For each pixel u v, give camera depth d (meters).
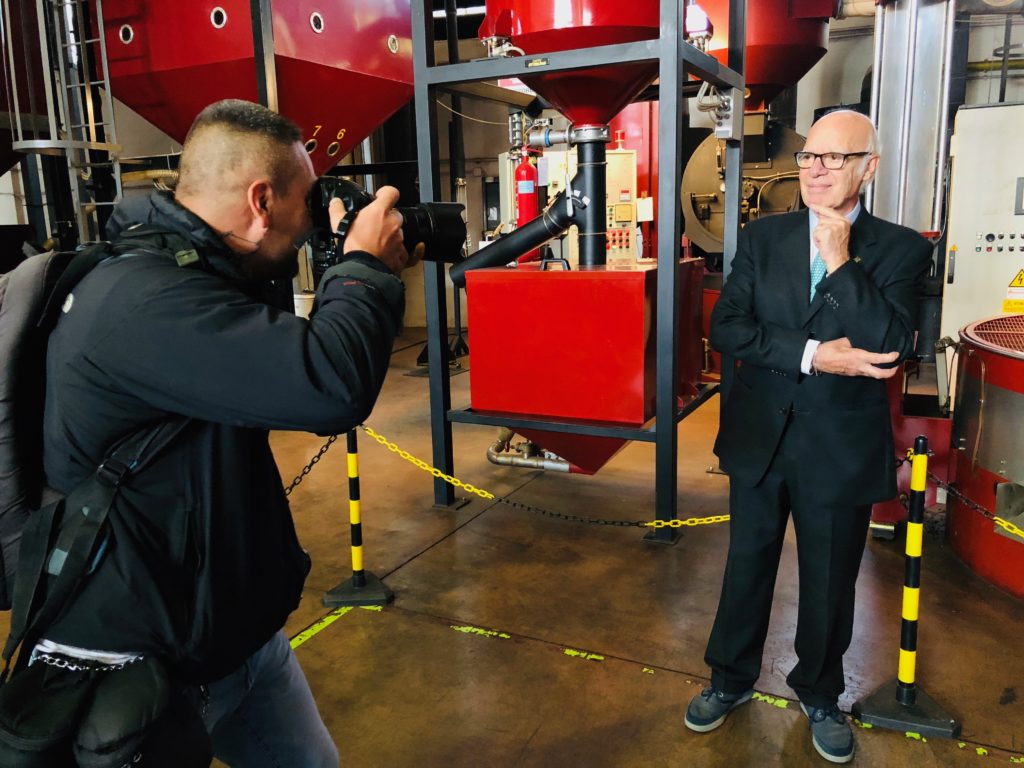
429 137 3.94
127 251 1.13
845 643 2.20
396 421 6.42
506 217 6.41
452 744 2.36
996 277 5.03
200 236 1.14
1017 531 2.71
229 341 1.04
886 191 6.27
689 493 4.50
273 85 4.31
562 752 2.31
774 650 2.82
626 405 3.71
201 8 4.41
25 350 1.15
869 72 9.66
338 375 1.05
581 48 3.60
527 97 5.54
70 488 1.16
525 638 2.95
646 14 3.55
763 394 2.14
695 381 4.37
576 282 3.67
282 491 1.35
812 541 2.10
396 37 5.23
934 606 3.12
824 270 2.06
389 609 3.20
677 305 3.59
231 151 1.13
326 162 5.39
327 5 4.68
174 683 1.16
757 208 7.22
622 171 5.21
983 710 2.45
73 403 1.10
